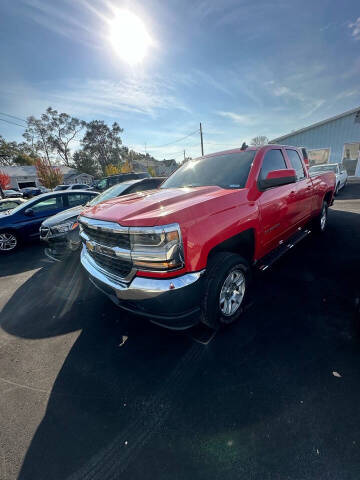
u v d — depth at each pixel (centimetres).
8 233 592
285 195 310
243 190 243
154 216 173
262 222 261
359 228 571
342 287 305
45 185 3522
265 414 153
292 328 234
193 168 342
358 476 118
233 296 240
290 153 365
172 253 170
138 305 192
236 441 140
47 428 158
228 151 334
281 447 134
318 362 191
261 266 278
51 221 452
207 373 189
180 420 155
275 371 185
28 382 199
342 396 161
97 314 298
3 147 5275
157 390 180
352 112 1567
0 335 268
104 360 218
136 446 142
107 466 133
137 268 184
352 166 1675
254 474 123
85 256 274
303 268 368
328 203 556
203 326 243
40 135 4978
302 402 159
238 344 217
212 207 202
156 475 127
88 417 164
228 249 236
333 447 132
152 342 234
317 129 1719
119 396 178
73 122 5075
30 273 459
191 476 125
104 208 237
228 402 164
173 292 172
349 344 208
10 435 155
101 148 5475
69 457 140
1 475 134
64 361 221
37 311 316
